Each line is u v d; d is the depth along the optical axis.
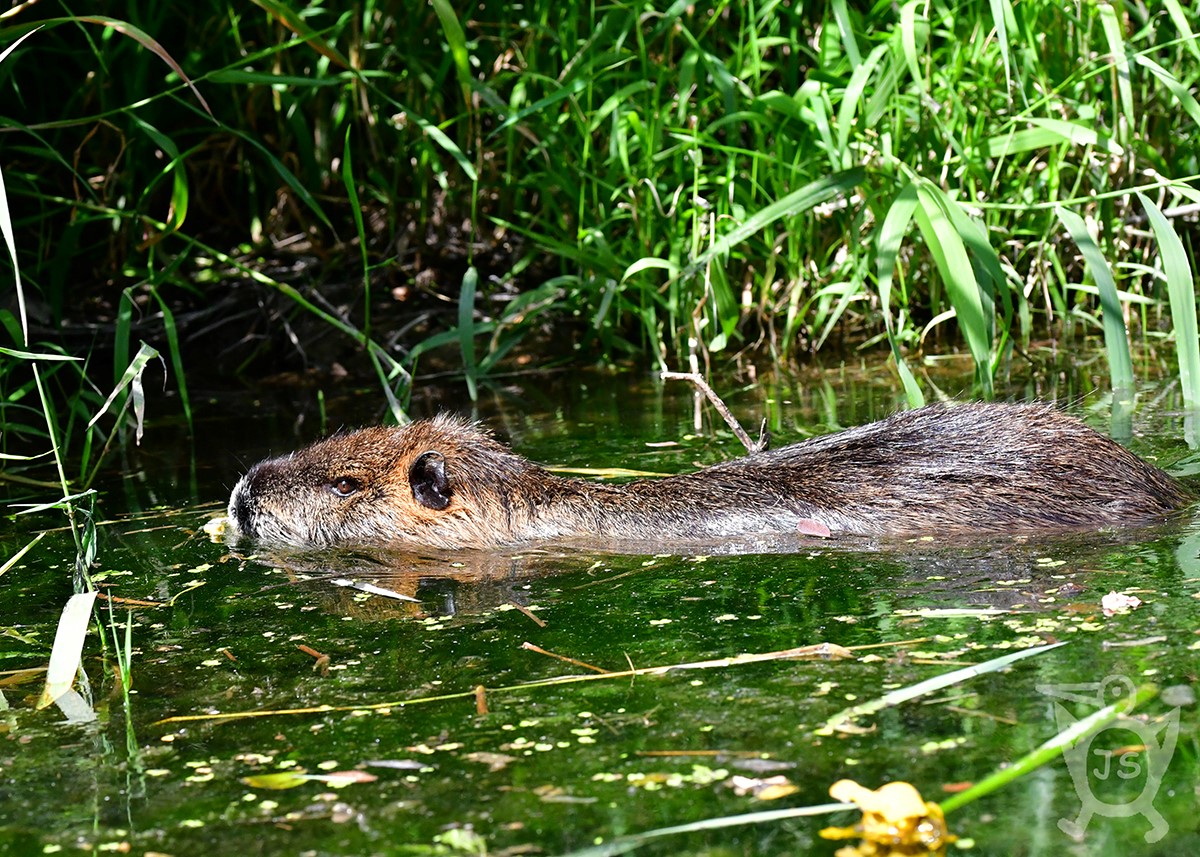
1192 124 9.19
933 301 8.96
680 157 8.81
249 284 9.78
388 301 9.78
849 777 3.51
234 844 3.38
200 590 5.48
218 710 4.21
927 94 8.29
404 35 9.73
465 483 6.19
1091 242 6.66
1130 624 4.34
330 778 3.69
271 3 6.34
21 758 3.94
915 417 6.12
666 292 9.02
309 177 9.96
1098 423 7.00
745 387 8.35
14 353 5.19
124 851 3.37
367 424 8.02
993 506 5.62
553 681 4.27
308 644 4.77
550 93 9.16
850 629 4.53
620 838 3.29
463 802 3.51
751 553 5.55
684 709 3.97
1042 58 8.70
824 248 8.97
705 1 9.20
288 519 6.25
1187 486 5.94
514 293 9.80
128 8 9.23
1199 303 8.94
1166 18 9.18
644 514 5.96
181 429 8.14
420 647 4.67
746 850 3.23
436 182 10.05
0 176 4.92
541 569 5.59
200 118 9.97
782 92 8.48
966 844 3.21
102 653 4.78
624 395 8.38
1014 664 4.11
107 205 9.39
